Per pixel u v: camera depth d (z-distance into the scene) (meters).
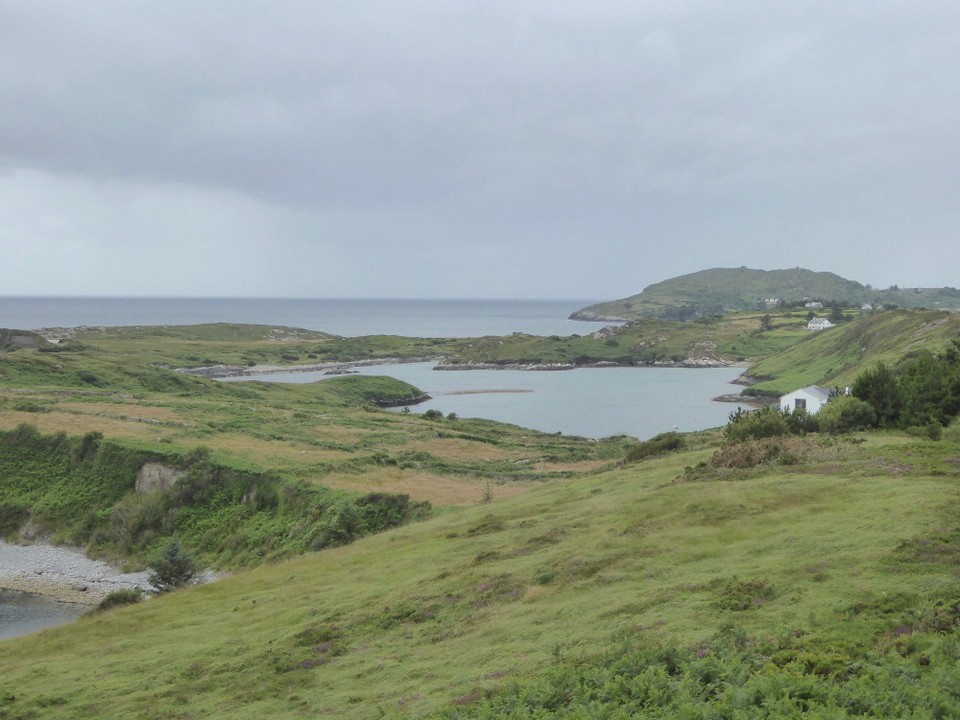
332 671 24.41
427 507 60.47
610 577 25.88
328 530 58.09
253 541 62.97
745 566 23.69
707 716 13.59
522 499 49.81
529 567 29.97
